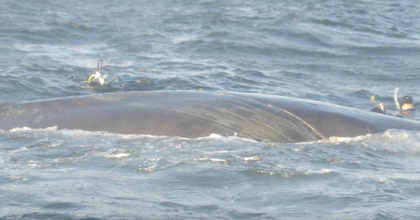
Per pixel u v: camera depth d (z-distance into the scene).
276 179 32.47
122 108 40.38
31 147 37.12
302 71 72.38
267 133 38.28
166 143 37.25
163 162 34.53
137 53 79.69
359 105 59.19
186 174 32.94
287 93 61.59
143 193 30.61
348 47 86.81
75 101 41.78
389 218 27.59
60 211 28.50
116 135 38.41
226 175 32.81
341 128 39.06
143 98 41.44
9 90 57.06
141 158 35.19
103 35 92.00
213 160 34.81
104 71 67.44
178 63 73.75
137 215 28.14
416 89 66.06
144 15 111.12
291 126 38.84
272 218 27.80
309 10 115.44
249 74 69.06
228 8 118.12
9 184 31.53
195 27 99.00
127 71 68.19
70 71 66.06
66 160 35.09
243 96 41.25
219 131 38.28
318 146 37.59
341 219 27.55
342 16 110.94
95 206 29.05
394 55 82.62
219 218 27.88
